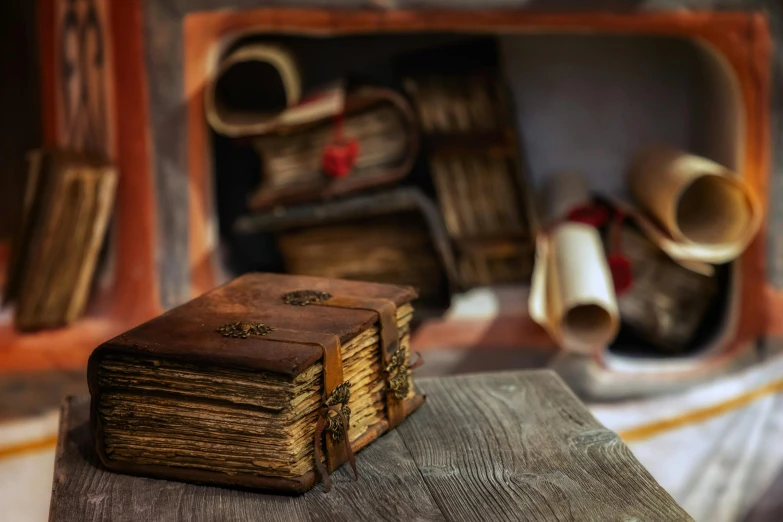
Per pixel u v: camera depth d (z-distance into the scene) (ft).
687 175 6.78
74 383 6.93
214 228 7.06
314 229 7.05
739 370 7.57
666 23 6.88
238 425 3.47
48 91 6.79
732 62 7.04
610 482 3.60
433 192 7.52
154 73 6.58
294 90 6.77
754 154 7.21
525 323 7.34
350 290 4.22
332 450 3.66
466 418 4.25
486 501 3.45
